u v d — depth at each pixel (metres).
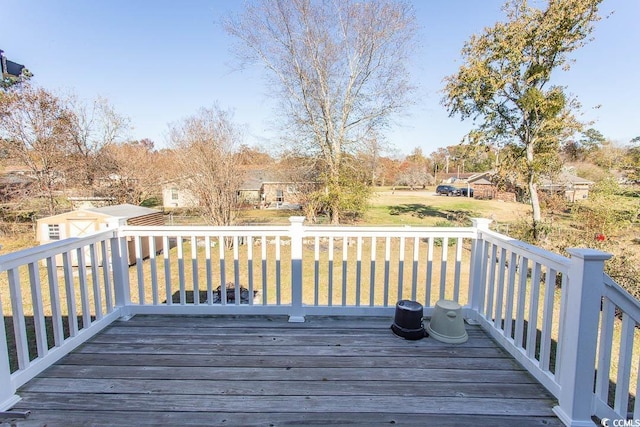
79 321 4.51
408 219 16.42
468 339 2.50
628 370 1.65
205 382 1.93
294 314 2.83
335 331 2.61
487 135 11.27
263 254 2.86
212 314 2.90
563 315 1.74
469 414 1.68
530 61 9.82
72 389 1.86
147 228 2.84
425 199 28.33
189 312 2.90
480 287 2.83
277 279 2.90
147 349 2.31
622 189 9.54
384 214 18.41
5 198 11.82
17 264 1.84
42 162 11.80
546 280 1.91
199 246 9.92
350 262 8.18
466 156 12.07
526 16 9.47
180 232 2.83
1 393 1.70
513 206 21.95
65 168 12.25
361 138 13.32
